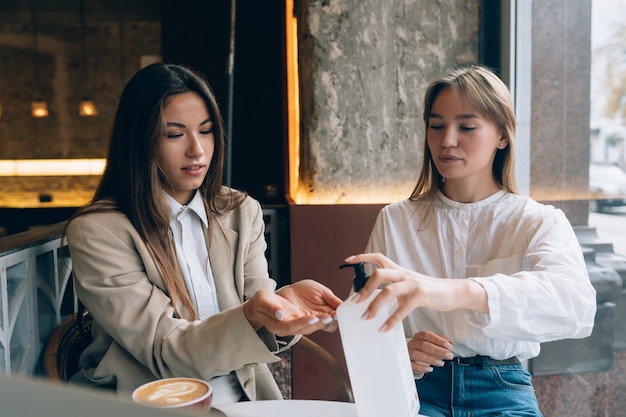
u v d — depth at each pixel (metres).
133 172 1.34
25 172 7.15
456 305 1.04
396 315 0.87
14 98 7.16
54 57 7.11
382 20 2.37
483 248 1.43
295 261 2.35
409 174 2.43
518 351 1.35
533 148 2.23
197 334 1.17
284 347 1.30
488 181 1.46
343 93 2.38
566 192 2.10
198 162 1.35
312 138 2.38
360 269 0.99
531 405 1.30
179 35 3.39
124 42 7.11
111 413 0.31
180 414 0.31
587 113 2.00
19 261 1.37
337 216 2.34
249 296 1.48
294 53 2.82
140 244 1.32
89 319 1.52
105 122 7.17
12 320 1.34
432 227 1.49
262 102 3.63
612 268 1.94
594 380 2.06
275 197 3.17
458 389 1.33
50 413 0.32
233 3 2.95
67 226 1.35
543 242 1.32
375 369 0.86
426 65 2.41
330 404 1.10
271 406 1.09
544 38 2.15
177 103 1.32
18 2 6.98
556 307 1.14
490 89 1.37
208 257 1.46
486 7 2.41
